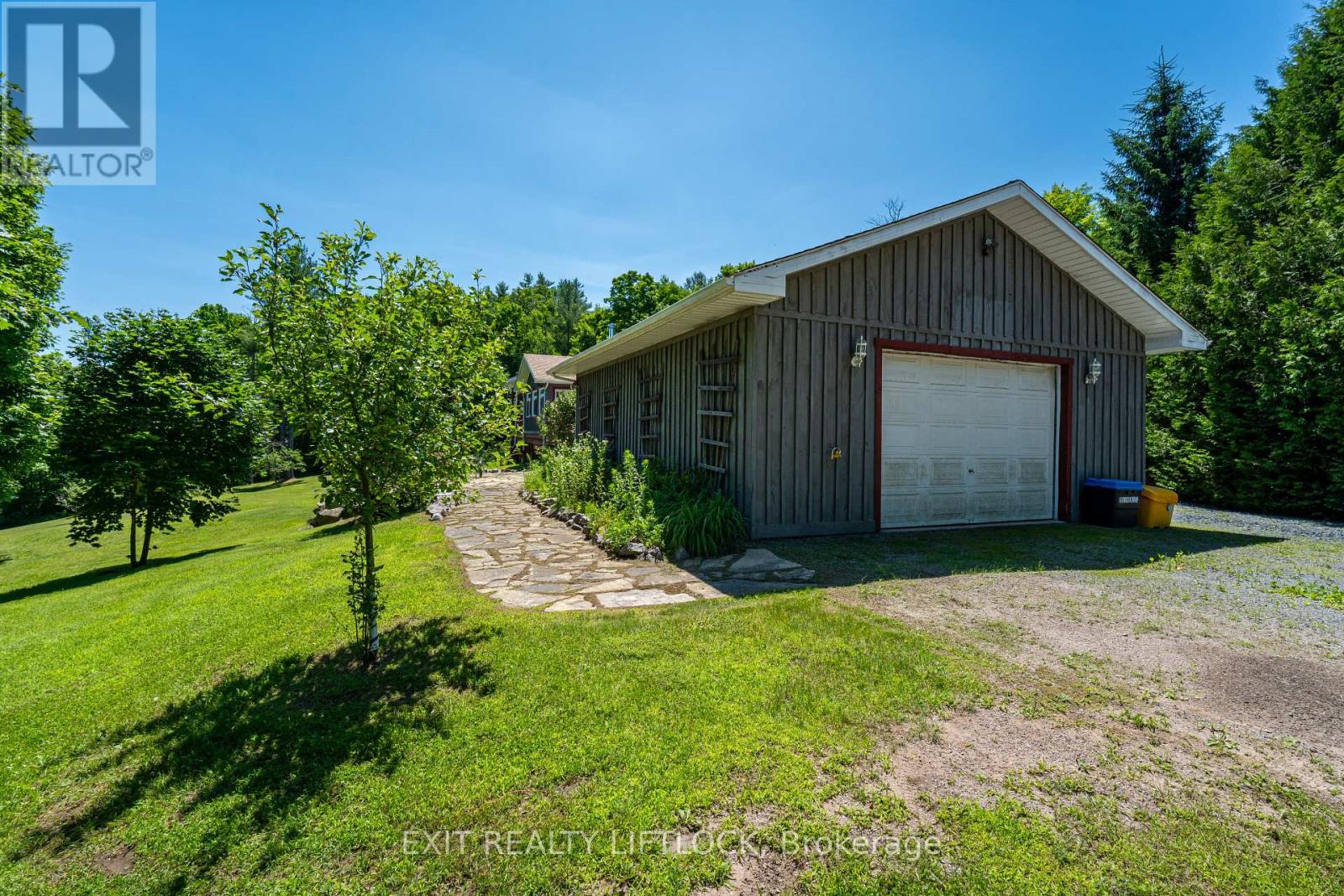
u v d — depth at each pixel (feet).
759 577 17.31
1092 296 29.14
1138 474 30.68
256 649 12.24
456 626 13.15
